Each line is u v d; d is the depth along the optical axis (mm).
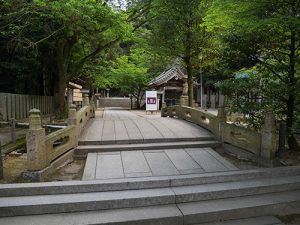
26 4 8273
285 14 5715
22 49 12125
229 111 6984
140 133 7492
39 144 4645
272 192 4832
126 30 10055
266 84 6441
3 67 12797
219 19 6117
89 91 24688
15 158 6090
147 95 17297
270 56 6676
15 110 11641
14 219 3779
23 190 4234
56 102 13258
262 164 5742
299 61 6195
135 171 5125
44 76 15570
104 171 5086
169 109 12578
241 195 4641
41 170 4715
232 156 6480
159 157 5977
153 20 12484
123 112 19234
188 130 8039
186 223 3959
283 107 6570
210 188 4602
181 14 11008
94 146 6391
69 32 10523
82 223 3686
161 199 4270
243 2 5316
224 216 4117
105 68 19578
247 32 6121
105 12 9047
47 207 3947
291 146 6641
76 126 6348
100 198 4145
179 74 21594
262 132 5781
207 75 26172
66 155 5758
